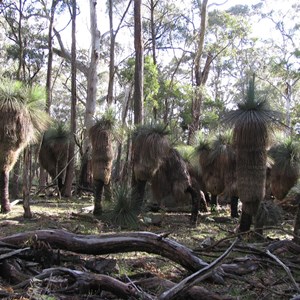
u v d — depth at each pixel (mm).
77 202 16672
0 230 8789
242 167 9109
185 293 4395
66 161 18750
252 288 5277
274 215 9625
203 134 14781
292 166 13344
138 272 5785
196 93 27453
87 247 5473
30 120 11109
